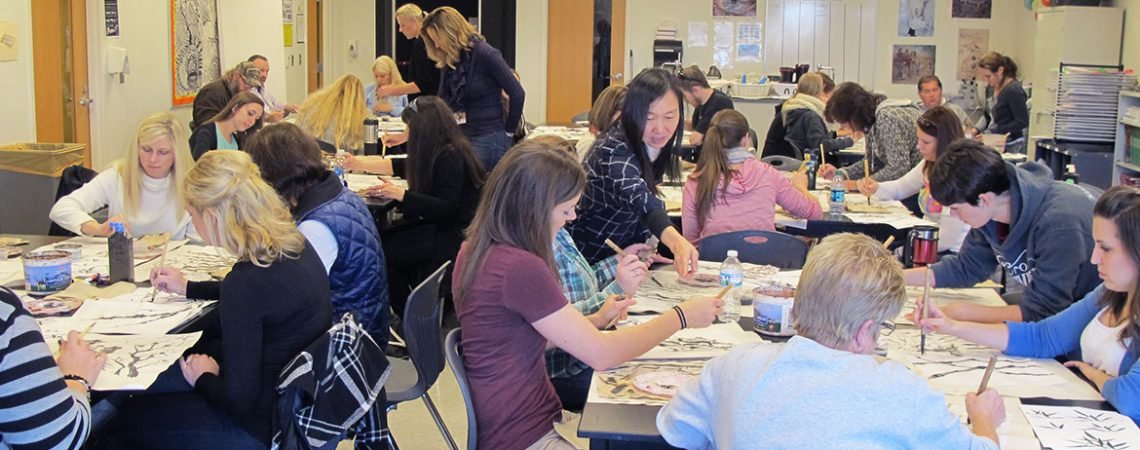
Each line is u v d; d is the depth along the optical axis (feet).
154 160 11.98
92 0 20.95
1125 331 7.18
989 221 8.89
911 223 13.94
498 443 7.30
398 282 15.87
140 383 7.38
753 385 5.74
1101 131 26.16
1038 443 6.32
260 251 7.81
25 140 18.42
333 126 20.79
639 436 6.39
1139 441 6.35
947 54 37.52
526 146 7.41
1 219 16.38
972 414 6.30
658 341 7.70
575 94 39.17
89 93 21.17
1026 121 27.20
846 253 5.93
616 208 10.75
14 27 17.89
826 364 5.70
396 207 17.47
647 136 10.55
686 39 38.14
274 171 9.68
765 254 11.54
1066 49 27.76
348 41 39.78
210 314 9.25
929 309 8.22
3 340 5.66
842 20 37.63
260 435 7.88
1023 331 8.02
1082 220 8.40
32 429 5.77
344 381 7.68
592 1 38.50
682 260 9.90
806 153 19.88
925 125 14.40
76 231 12.01
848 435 5.46
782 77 35.81
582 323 7.27
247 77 22.54
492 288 7.21
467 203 15.80
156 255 11.24
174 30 25.30
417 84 28.94
